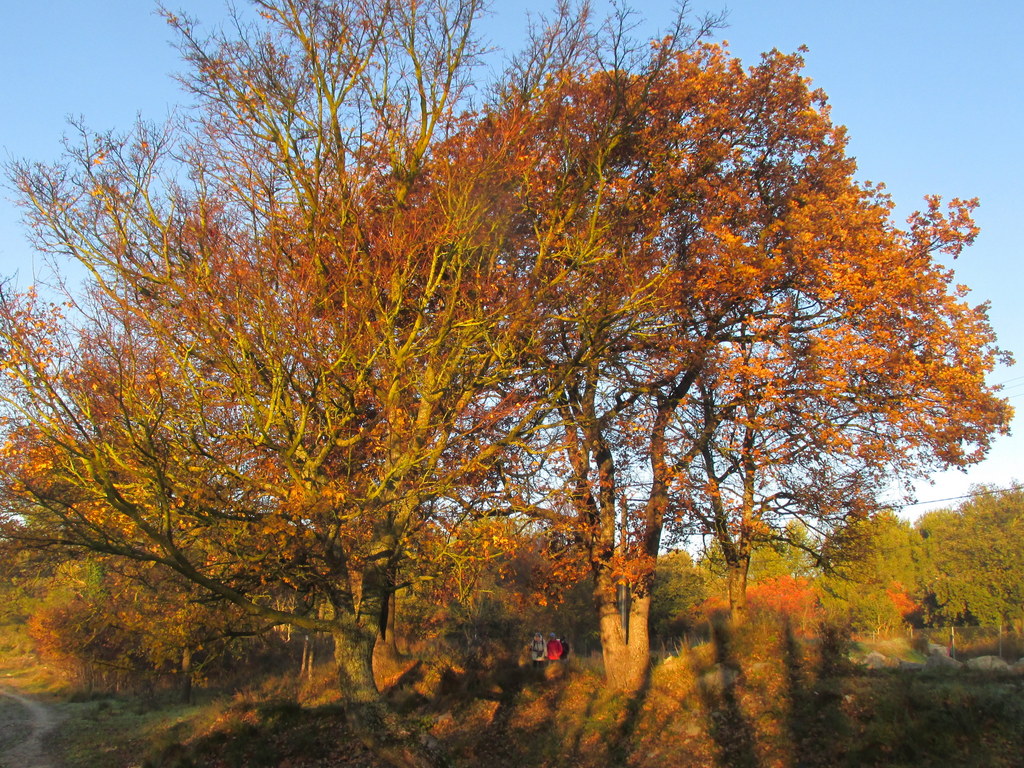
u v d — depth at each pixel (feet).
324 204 36.45
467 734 56.18
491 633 87.81
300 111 37.14
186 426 33.32
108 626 33.91
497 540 36.73
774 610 66.08
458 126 40.83
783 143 62.03
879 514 62.13
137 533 30.63
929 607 175.63
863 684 48.47
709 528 57.72
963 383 51.83
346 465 35.76
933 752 39.06
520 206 43.45
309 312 33.73
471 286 38.24
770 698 49.93
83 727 91.30
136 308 32.94
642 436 54.19
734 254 51.39
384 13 38.68
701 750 46.11
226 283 33.45
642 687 57.77
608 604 60.64
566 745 51.21
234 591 31.40
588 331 40.37
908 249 57.06
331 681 82.33
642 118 49.52
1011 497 162.50
